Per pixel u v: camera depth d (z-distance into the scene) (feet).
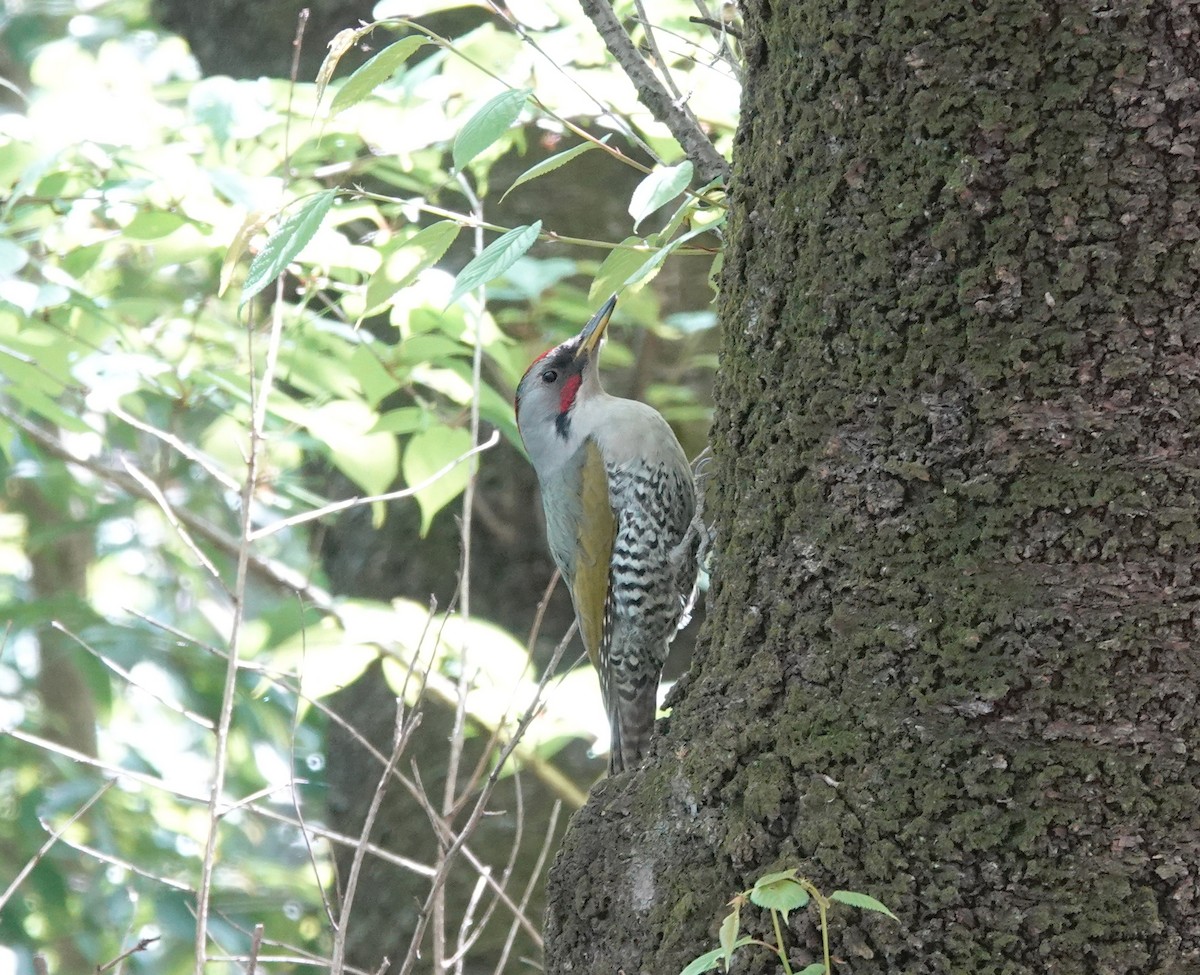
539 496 39.63
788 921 16.46
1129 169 15.90
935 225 16.70
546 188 39.65
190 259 30.83
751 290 18.72
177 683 61.98
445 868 22.16
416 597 39.45
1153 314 15.92
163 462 40.24
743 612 18.31
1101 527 16.02
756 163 18.78
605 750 31.68
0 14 72.49
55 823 56.80
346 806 39.75
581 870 18.93
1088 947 15.51
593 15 23.31
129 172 30.66
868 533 17.13
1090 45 15.93
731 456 19.01
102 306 32.86
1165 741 15.72
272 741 66.90
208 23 45.50
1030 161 16.16
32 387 32.07
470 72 32.17
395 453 32.30
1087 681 15.93
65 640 60.08
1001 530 16.35
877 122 17.03
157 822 63.82
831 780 16.75
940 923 15.93
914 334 16.87
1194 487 15.87
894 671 16.72
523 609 39.29
